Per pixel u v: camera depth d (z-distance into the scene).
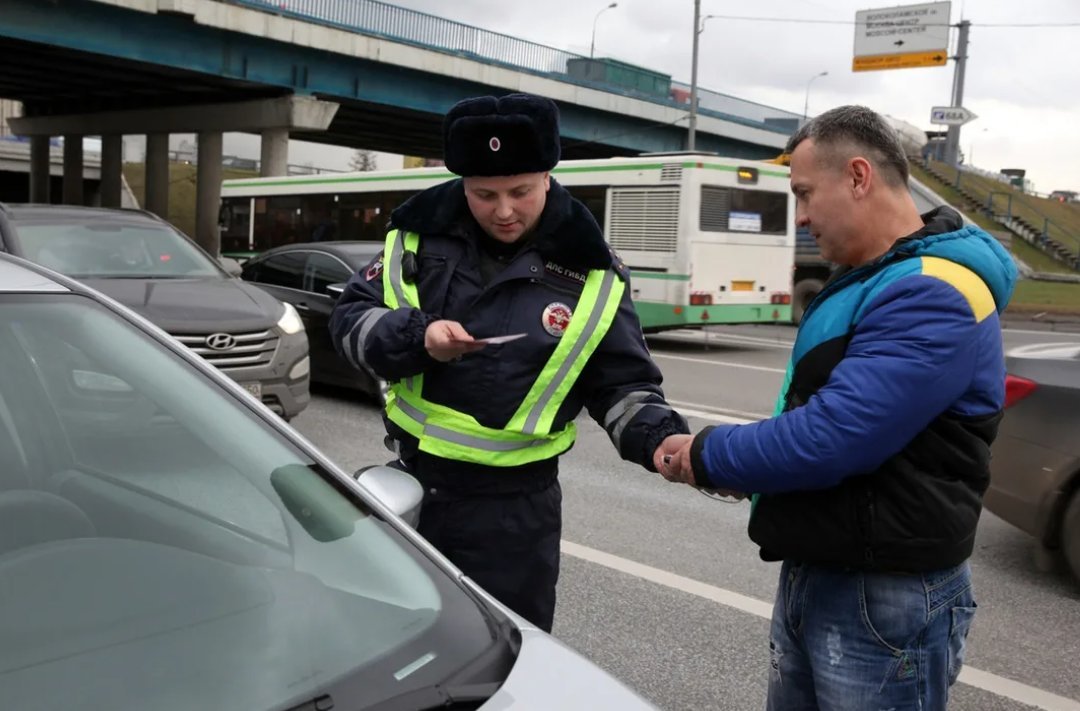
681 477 2.07
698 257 13.52
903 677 1.96
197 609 1.72
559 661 1.73
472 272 2.28
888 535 1.89
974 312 1.83
